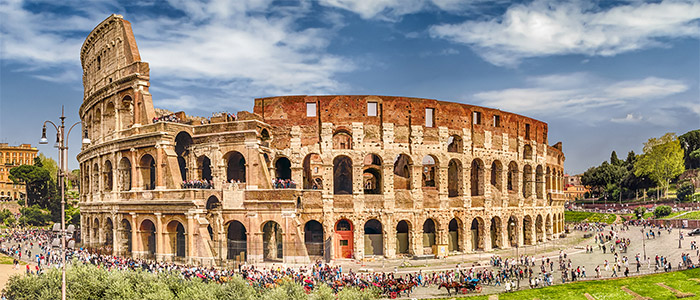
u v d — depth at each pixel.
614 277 71.06
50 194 175.38
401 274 74.69
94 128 103.94
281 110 89.81
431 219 98.75
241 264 75.25
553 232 124.62
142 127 86.25
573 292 64.50
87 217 104.38
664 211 140.12
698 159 192.25
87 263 69.94
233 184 81.44
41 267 77.06
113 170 92.12
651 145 183.25
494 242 104.50
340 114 90.12
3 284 67.12
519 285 68.00
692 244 89.50
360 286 61.91
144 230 85.50
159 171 82.12
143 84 88.50
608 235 114.69
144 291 55.38
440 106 95.94
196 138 86.12
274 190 79.12
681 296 61.97
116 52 95.00
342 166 102.56
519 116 111.19
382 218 89.56
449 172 104.25
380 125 91.56
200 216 78.62
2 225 170.25
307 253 82.56
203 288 54.47
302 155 89.00
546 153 121.69
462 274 69.19
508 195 105.75
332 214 88.19
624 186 190.62
